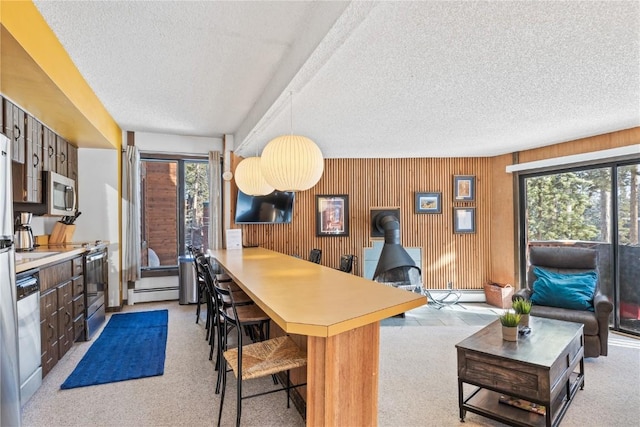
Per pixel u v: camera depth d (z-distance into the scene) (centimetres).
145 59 284
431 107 341
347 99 319
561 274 380
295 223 598
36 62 221
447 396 262
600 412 239
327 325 162
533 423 216
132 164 513
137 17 224
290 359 208
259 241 583
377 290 235
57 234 432
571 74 263
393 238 545
